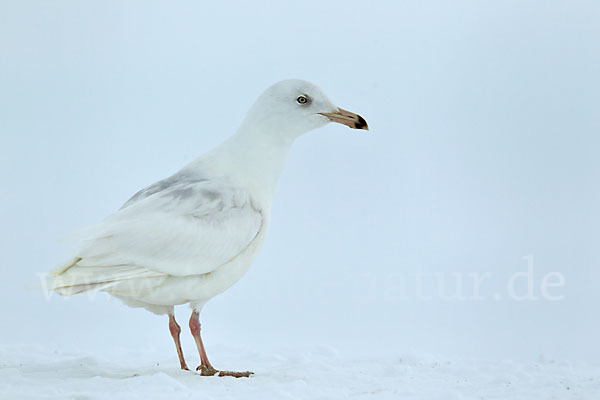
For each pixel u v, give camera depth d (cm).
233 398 1101
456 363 1380
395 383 1220
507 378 1243
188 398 1074
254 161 1329
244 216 1283
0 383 1162
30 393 1098
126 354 1482
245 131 1344
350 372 1310
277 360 1426
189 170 1330
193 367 1360
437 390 1177
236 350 1542
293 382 1198
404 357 1423
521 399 1128
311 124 1369
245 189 1306
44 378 1217
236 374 1270
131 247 1202
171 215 1234
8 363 1351
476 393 1162
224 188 1288
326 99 1373
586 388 1187
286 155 1371
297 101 1354
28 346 1524
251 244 1296
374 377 1270
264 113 1345
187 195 1261
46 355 1436
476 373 1298
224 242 1252
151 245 1209
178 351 1310
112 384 1148
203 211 1253
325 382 1226
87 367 1304
